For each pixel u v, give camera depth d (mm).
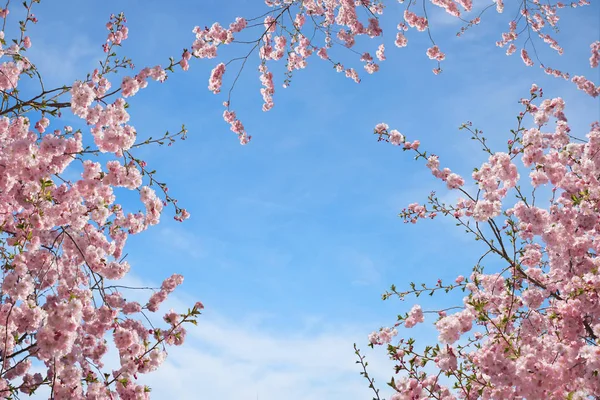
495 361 5074
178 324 5688
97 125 5348
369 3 8539
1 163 5008
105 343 5797
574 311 5516
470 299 5863
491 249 6672
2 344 4871
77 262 5703
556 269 6191
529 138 6086
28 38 6113
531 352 5215
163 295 6227
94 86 5699
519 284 6633
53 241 5582
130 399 5324
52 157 5238
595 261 5770
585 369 4949
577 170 6090
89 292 5547
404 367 5547
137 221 6609
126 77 5594
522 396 4945
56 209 5262
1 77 5473
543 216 6008
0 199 5523
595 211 6008
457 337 5168
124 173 5500
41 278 5324
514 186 6148
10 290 4789
